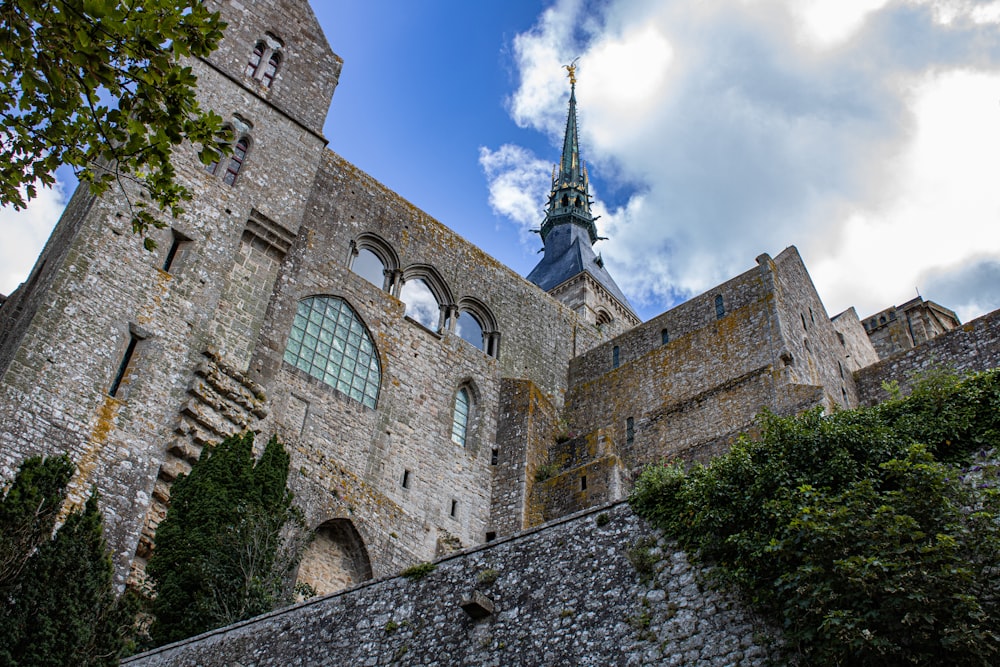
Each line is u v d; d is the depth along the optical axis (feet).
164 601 64.34
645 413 120.47
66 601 45.16
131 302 82.94
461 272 135.95
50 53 41.34
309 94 115.03
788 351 108.17
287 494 82.07
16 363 72.74
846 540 33.58
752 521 38.52
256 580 66.33
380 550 94.07
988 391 40.01
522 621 41.50
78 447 72.28
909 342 150.30
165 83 45.09
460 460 117.39
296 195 105.40
